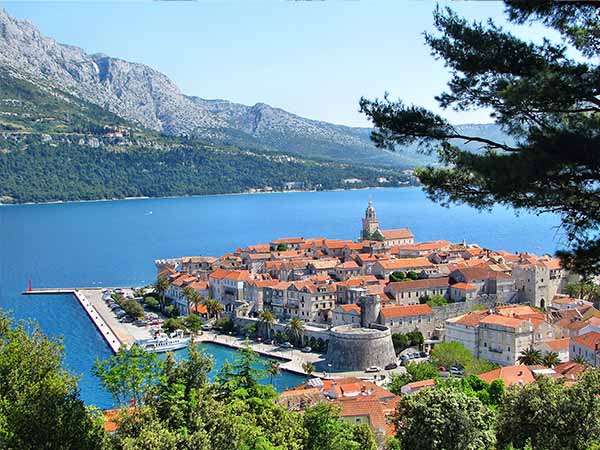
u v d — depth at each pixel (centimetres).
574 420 7862
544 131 3944
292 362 18862
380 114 4534
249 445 6141
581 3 4022
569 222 4219
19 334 6047
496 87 4122
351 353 18225
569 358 16362
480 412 7875
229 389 7425
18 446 5103
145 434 5444
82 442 5409
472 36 4238
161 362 6400
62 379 5859
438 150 4544
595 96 3891
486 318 18012
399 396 12838
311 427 7338
